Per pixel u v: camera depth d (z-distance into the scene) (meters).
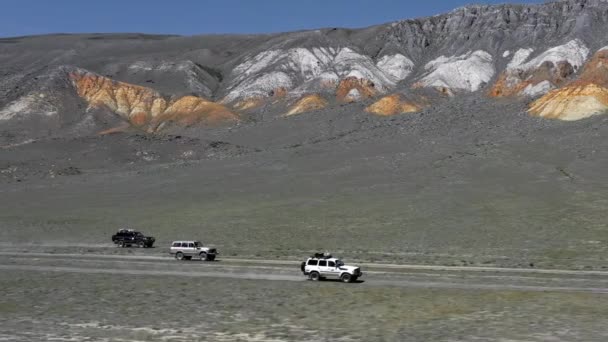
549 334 41.22
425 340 39.84
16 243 107.38
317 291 57.00
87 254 90.25
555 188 131.88
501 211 114.75
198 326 43.94
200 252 82.69
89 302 52.47
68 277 65.25
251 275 67.44
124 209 138.50
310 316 47.03
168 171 187.00
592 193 124.81
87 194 160.12
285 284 61.03
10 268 73.12
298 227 111.44
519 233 99.06
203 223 119.31
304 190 147.75
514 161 158.88
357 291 56.88
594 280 63.25
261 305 51.00
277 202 136.38
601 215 106.94
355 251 91.62
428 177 150.25
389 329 42.91
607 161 154.25
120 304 51.59
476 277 65.69
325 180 156.75
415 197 130.88
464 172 152.50
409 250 91.50
